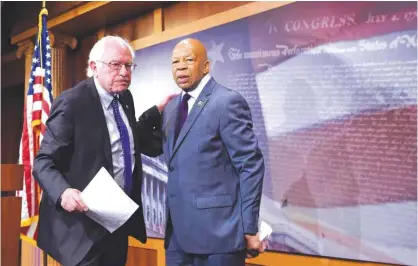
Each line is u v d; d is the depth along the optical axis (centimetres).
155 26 312
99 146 163
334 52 224
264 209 247
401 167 203
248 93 256
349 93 219
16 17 418
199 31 279
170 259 177
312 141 231
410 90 201
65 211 162
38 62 299
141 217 181
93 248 166
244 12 258
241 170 164
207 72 182
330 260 225
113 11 323
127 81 170
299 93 236
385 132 207
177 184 172
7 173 162
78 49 387
